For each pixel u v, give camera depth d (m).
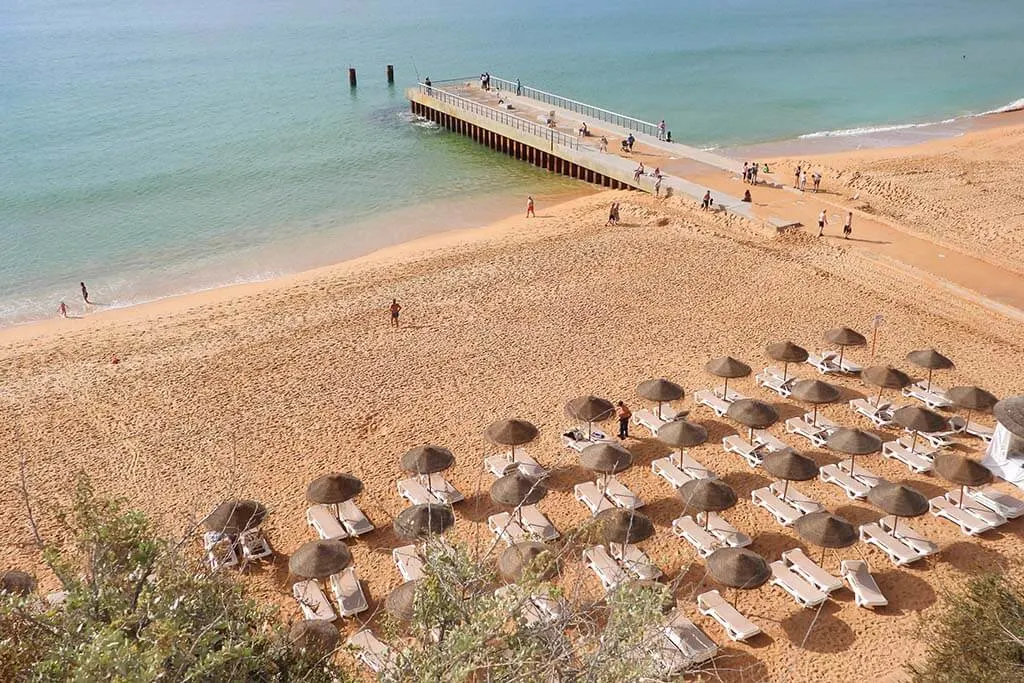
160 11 157.00
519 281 34.75
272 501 20.78
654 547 18.61
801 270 34.94
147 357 29.56
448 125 66.19
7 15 151.75
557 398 25.47
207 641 7.22
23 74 93.00
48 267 41.22
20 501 21.16
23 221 47.44
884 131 65.75
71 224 47.03
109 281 39.56
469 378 26.84
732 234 39.47
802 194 44.47
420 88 70.31
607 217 42.91
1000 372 26.56
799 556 17.81
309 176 55.34
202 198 51.19
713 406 24.42
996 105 75.56
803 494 20.52
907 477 21.25
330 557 16.75
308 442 23.48
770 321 30.34
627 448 22.73
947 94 80.12
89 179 54.91
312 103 77.38
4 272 40.62
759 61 98.12
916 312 31.14
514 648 7.68
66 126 69.31
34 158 59.84
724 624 16.14
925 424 21.16
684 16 143.50
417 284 35.16
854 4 161.25
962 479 18.47
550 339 29.39
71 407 25.97
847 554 18.38
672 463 21.52
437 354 28.59
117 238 44.97
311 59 102.06
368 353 28.88
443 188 52.47
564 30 126.31
